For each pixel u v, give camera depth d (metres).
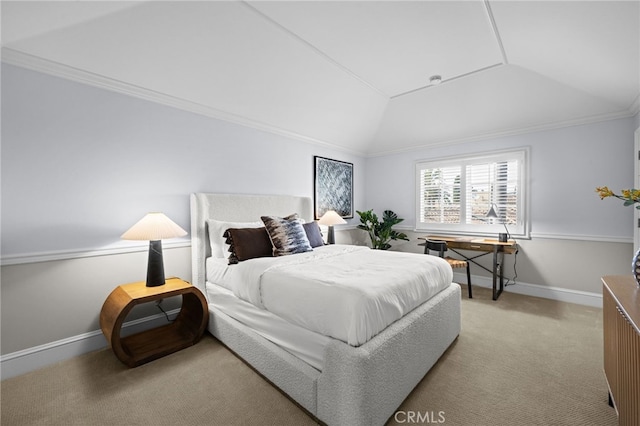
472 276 4.22
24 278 1.99
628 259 3.13
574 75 2.69
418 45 2.52
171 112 2.74
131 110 2.48
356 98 3.60
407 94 3.61
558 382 1.84
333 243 3.98
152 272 2.31
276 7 2.05
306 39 2.42
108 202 2.36
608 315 1.58
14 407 1.64
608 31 1.86
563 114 3.32
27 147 1.99
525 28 2.12
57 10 1.76
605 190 1.55
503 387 1.80
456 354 2.21
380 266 2.17
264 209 3.48
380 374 1.44
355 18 2.17
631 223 3.10
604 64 2.29
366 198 5.38
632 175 3.07
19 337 1.98
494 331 2.61
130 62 2.25
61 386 1.83
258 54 2.52
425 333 1.88
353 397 1.34
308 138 4.14
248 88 2.89
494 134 3.92
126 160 2.46
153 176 2.62
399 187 4.96
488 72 3.02
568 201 3.45
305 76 2.96
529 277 3.73
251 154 3.46
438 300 2.12
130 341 2.38
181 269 2.84
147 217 2.29
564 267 3.49
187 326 2.60
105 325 2.09
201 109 2.92
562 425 1.49
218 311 2.49
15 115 1.95
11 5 1.65
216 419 1.55
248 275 2.13
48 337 2.09
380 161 5.19
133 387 1.82
